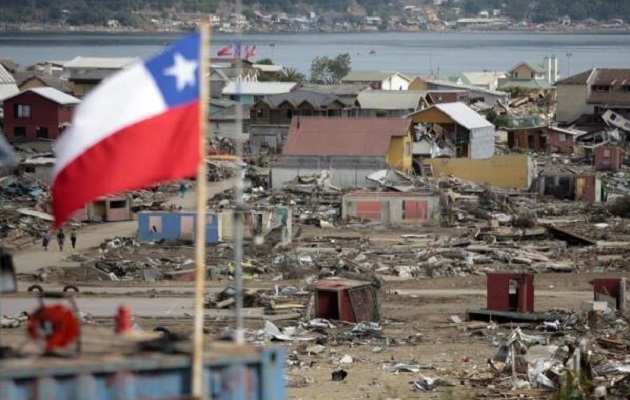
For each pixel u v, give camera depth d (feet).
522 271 547.49
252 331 400.06
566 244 630.74
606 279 470.80
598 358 353.72
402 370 346.33
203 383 131.13
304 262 557.33
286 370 345.51
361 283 435.94
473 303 467.52
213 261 558.97
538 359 341.41
